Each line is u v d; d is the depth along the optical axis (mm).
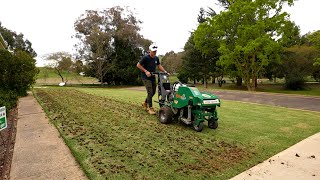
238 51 18828
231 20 19844
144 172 2908
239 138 4293
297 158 3410
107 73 29703
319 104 9000
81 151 3520
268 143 4039
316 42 16719
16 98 9547
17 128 4906
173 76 39500
